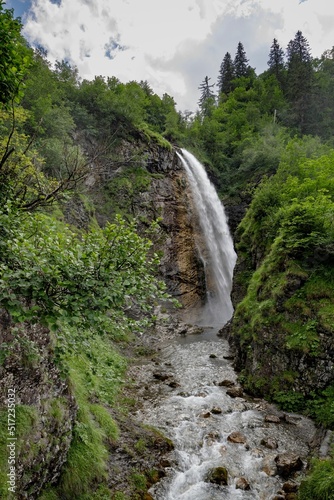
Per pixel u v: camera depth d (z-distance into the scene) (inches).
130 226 193.5
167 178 1278.3
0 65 181.0
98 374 417.4
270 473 279.1
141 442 302.8
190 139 1692.9
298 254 467.5
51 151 613.6
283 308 442.3
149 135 1325.0
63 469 225.5
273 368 422.9
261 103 2043.6
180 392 441.7
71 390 269.1
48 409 224.8
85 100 1232.8
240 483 267.9
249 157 1430.9
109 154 1100.5
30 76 871.1
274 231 610.5
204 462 296.5
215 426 354.3
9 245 161.6
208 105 2427.4
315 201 483.2
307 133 1759.4
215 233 1302.9
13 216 188.2
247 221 817.5
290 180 644.1
